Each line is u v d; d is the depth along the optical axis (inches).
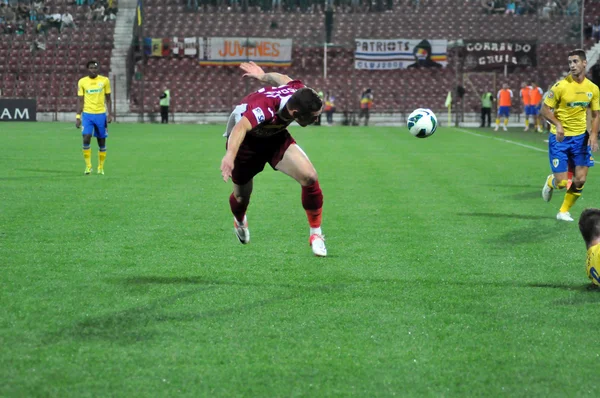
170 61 2493.8
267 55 2444.6
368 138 1604.3
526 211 587.2
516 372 235.5
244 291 330.3
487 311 301.6
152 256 404.5
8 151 1131.3
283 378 228.5
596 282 332.2
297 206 600.1
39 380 224.7
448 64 2496.3
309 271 372.2
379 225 515.2
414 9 2610.7
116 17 2573.8
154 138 1510.8
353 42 2482.8
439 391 220.5
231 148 310.3
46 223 507.8
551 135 556.1
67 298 315.0
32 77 2479.1
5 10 2529.5
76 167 905.5
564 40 2496.3
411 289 336.8
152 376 228.7
